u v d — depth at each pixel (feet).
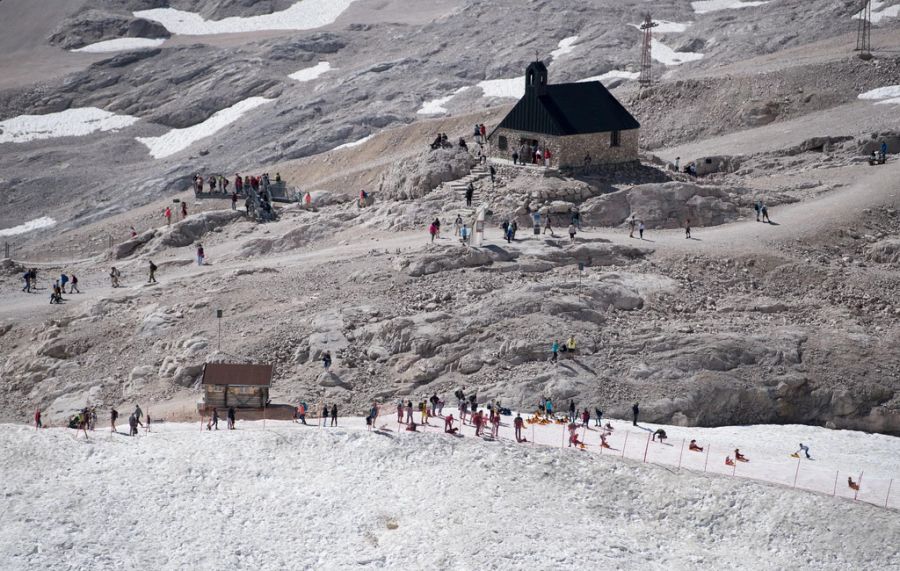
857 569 616.39
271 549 640.17
